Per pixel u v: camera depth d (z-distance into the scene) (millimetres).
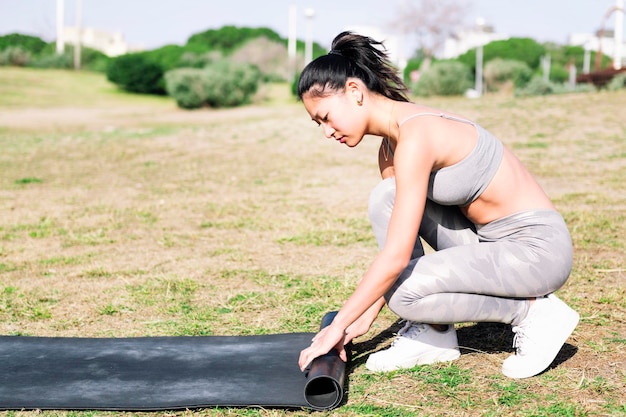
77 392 2557
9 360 2881
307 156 9688
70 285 4215
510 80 25797
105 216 6293
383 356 2785
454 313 2574
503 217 2604
